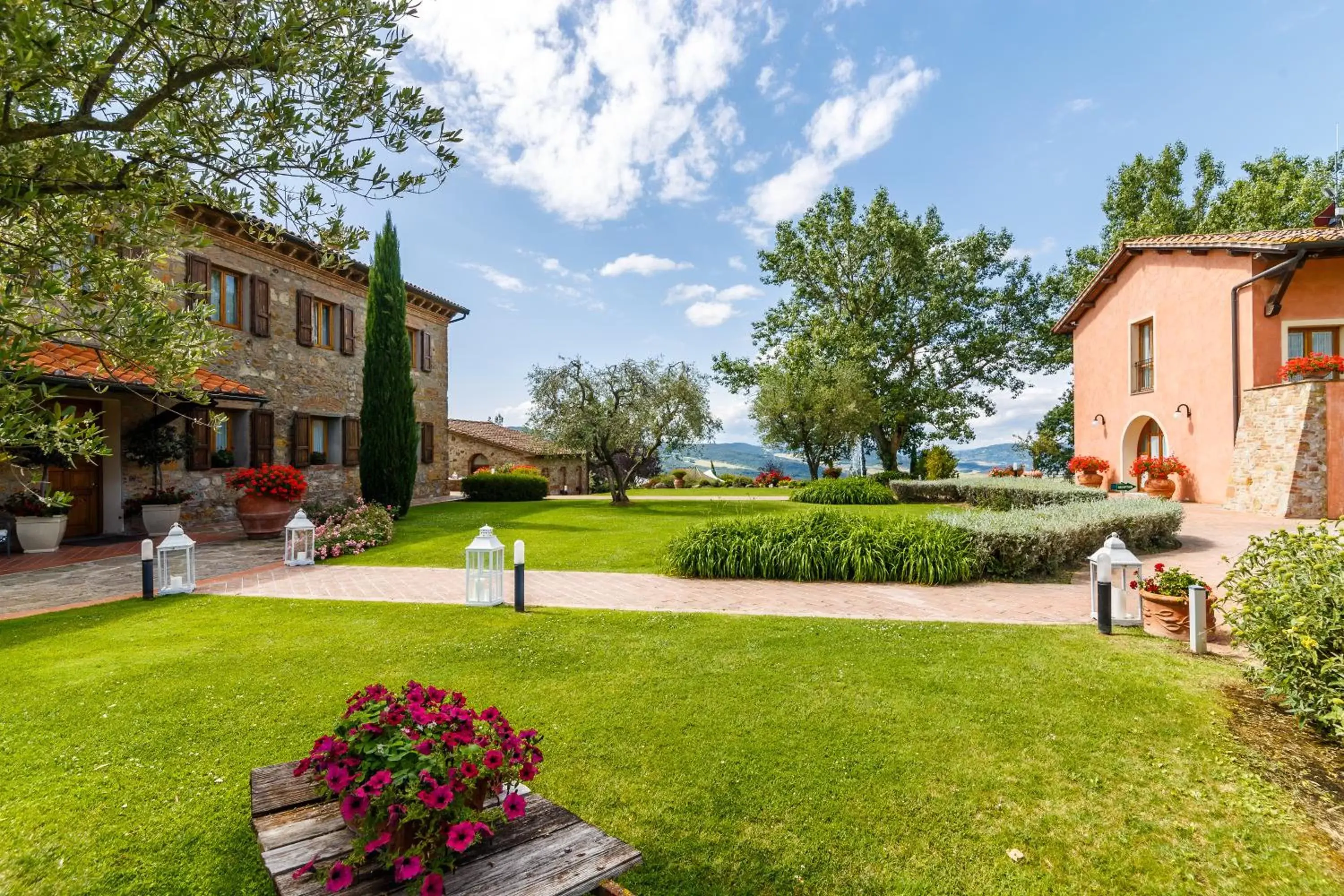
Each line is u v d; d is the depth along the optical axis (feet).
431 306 69.31
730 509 54.85
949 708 11.58
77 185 7.61
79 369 25.72
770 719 11.27
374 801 4.84
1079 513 27.35
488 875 5.00
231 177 8.63
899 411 89.15
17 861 7.41
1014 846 7.75
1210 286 42.65
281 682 13.20
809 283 90.74
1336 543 10.88
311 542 28.30
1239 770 9.21
